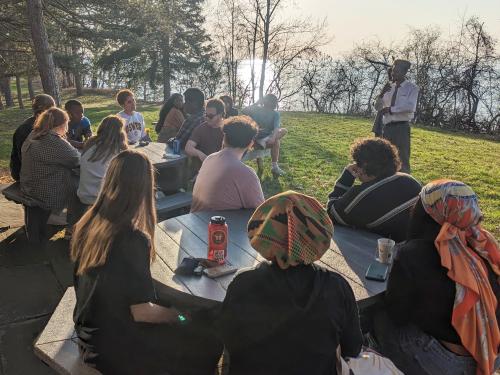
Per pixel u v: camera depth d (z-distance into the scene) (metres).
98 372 2.25
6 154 10.12
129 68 30.02
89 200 4.25
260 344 1.65
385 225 3.01
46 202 4.38
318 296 1.62
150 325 2.14
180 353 2.18
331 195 3.42
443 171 8.77
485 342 2.09
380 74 20.39
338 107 21.28
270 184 7.36
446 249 2.11
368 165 3.00
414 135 13.56
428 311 2.15
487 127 17.20
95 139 4.25
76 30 16.11
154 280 2.35
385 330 2.37
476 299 2.07
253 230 1.72
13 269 4.13
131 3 16.38
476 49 17.95
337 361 1.69
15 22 14.33
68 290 3.16
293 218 1.67
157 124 7.36
